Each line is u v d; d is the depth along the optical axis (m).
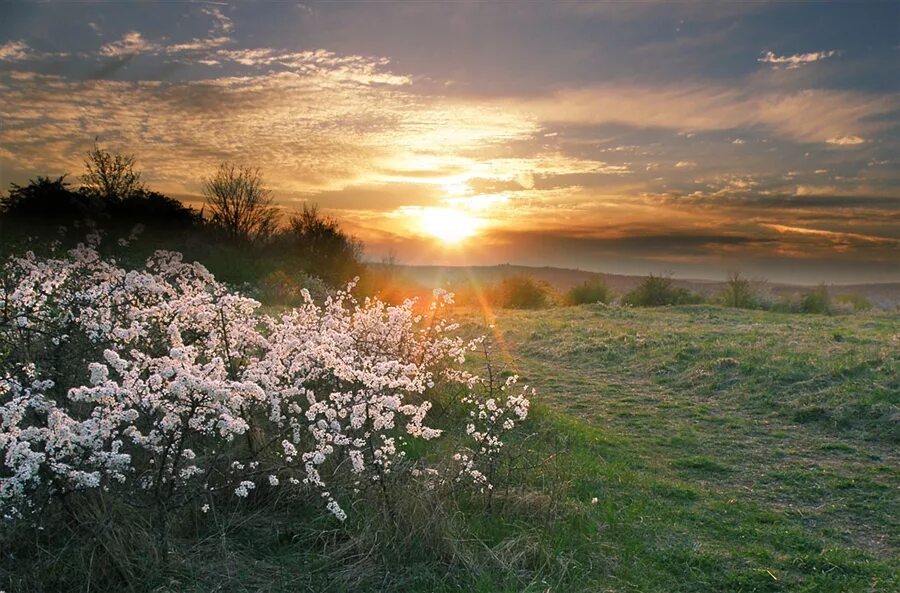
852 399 9.33
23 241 10.06
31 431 4.03
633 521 5.93
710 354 12.64
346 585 4.52
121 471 4.69
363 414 5.41
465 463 5.98
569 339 15.30
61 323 5.57
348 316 9.18
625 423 9.28
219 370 4.69
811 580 5.01
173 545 4.59
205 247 22.70
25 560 4.34
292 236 26.92
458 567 4.79
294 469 5.13
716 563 5.24
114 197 20.67
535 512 5.66
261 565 4.69
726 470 7.46
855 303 25.25
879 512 6.34
